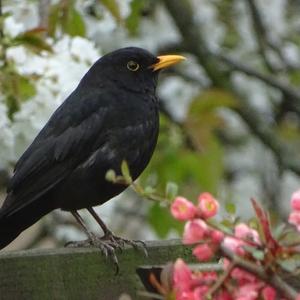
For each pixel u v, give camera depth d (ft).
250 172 54.80
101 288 28.14
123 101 34.71
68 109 34.65
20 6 39.93
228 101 45.21
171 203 20.94
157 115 35.45
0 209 33.40
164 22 52.37
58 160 33.99
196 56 51.80
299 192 20.74
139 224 51.72
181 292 20.56
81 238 48.57
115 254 28.50
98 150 34.04
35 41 36.50
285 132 55.11
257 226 20.75
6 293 27.12
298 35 56.85
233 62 52.75
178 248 29.14
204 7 55.42
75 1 38.91
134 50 35.50
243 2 56.08
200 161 44.88
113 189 34.42
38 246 52.85
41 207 34.47
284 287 20.26
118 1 39.14
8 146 36.55
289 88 52.90
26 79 36.27
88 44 37.24
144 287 24.45
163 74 54.24
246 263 20.39
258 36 55.16
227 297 20.54
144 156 34.99
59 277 27.48
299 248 20.34
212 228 20.59
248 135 55.83
